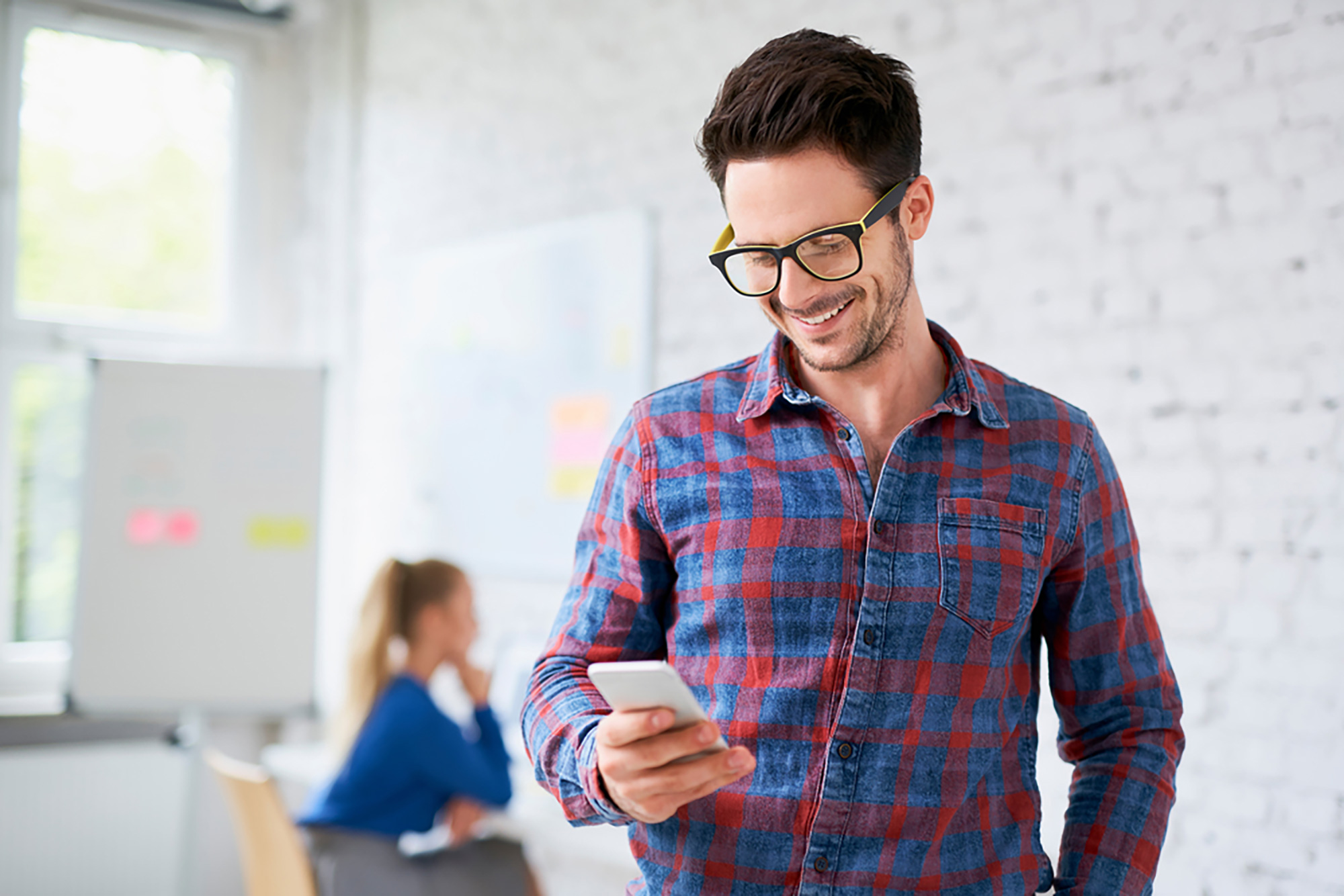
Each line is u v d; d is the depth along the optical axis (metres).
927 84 2.45
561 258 3.28
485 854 2.60
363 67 4.08
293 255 4.33
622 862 2.45
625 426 1.16
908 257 1.06
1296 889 1.89
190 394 3.67
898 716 1.01
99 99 4.11
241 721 3.95
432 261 3.71
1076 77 2.21
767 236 1.00
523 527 3.37
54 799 3.70
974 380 1.10
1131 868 1.04
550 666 1.09
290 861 2.36
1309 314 1.90
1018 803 1.07
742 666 1.03
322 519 3.73
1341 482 1.86
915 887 1.00
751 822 1.01
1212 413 2.02
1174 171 2.07
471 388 3.56
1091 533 1.10
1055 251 2.23
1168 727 1.11
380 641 2.59
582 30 3.28
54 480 3.98
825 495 1.04
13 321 3.90
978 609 1.03
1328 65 1.88
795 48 1.00
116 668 3.52
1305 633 1.90
